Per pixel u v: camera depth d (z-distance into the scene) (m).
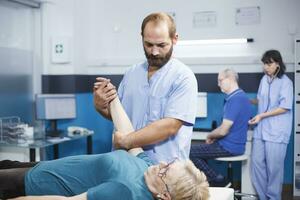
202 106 4.18
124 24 4.75
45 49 4.58
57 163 1.82
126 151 1.75
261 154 3.68
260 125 3.66
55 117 4.23
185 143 1.74
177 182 1.58
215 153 3.45
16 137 3.75
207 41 4.40
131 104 1.81
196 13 4.43
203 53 4.45
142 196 1.58
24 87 4.49
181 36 4.50
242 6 4.26
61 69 4.61
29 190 1.79
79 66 4.70
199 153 3.42
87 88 4.82
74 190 1.74
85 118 4.77
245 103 3.48
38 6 4.51
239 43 4.31
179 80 1.69
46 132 4.05
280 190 3.68
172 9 4.52
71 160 1.81
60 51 4.54
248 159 3.80
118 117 1.78
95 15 4.86
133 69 1.86
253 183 3.77
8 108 4.27
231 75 3.47
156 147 1.73
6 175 1.85
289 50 4.12
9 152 3.72
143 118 1.76
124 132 1.74
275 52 3.62
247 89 4.21
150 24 1.61
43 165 1.84
